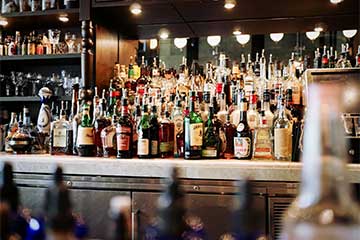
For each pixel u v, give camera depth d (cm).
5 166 82
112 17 309
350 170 199
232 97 272
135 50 329
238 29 315
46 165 242
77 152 267
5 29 341
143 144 249
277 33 310
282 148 235
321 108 66
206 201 217
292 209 70
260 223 78
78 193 235
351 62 294
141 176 228
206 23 317
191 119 246
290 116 251
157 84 305
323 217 65
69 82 321
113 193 231
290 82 273
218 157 249
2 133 321
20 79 333
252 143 245
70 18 313
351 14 296
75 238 75
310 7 285
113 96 283
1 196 79
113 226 67
